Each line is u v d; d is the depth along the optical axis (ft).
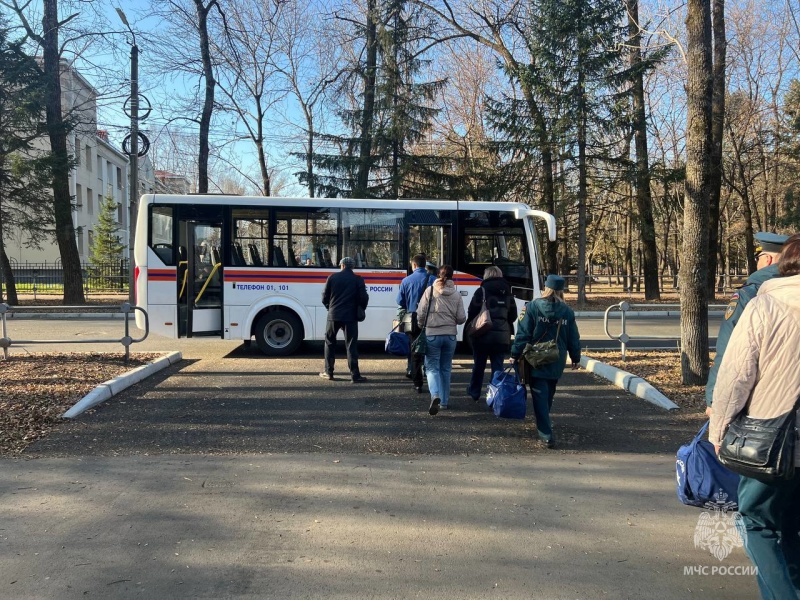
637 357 33.96
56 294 85.56
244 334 35.68
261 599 10.39
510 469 17.15
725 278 108.27
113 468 16.81
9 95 61.98
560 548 12.39
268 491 15.29
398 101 71.00
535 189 69.46
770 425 8.37
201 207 35.42
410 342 26.11
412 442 19.52
